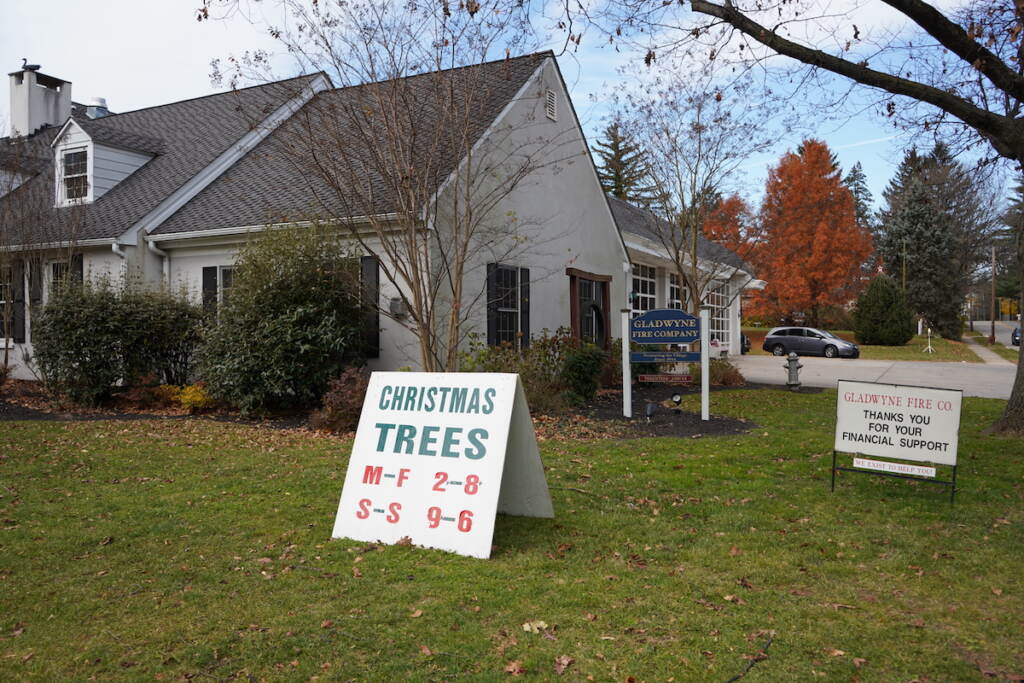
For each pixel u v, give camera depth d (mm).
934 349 33281
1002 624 3967
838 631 3859
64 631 3842
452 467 5234
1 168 15078
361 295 11766
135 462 7934
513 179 12562
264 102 17000
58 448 8625
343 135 11523
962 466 7680
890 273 46469
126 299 12562
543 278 14945
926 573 4684
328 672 3402
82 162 16016
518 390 5480
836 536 5383
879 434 6453
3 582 4504
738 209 21953
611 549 5113
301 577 4570
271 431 10133
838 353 29859
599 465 7723
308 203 12875
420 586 4402
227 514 5953
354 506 5434
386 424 5609
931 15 6836
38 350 12492
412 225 10453
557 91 15508
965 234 40156
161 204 14312
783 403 13570
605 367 15742
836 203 37062
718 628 3873
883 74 7121
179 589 4398
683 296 18625
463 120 11281
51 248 14281
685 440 9305
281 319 11016
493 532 5148
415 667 3447
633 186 45625
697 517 5875
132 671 3424
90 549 5105
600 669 3447
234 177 15328
